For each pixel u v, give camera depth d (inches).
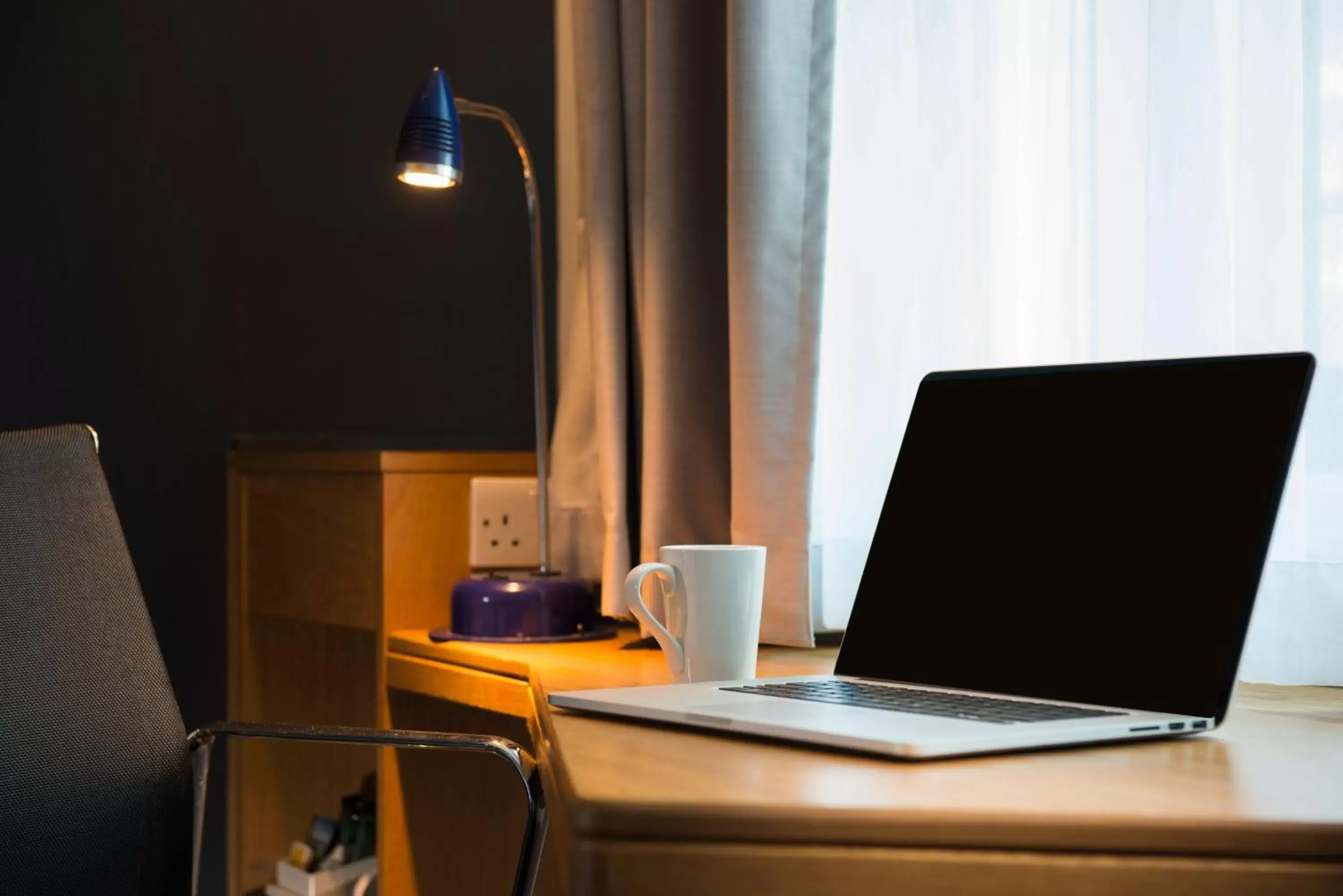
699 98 60.1
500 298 91.3
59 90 89.3
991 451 41.3
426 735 43.8
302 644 85.6
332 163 91.6
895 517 43.1
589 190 62.6
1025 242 52.7
